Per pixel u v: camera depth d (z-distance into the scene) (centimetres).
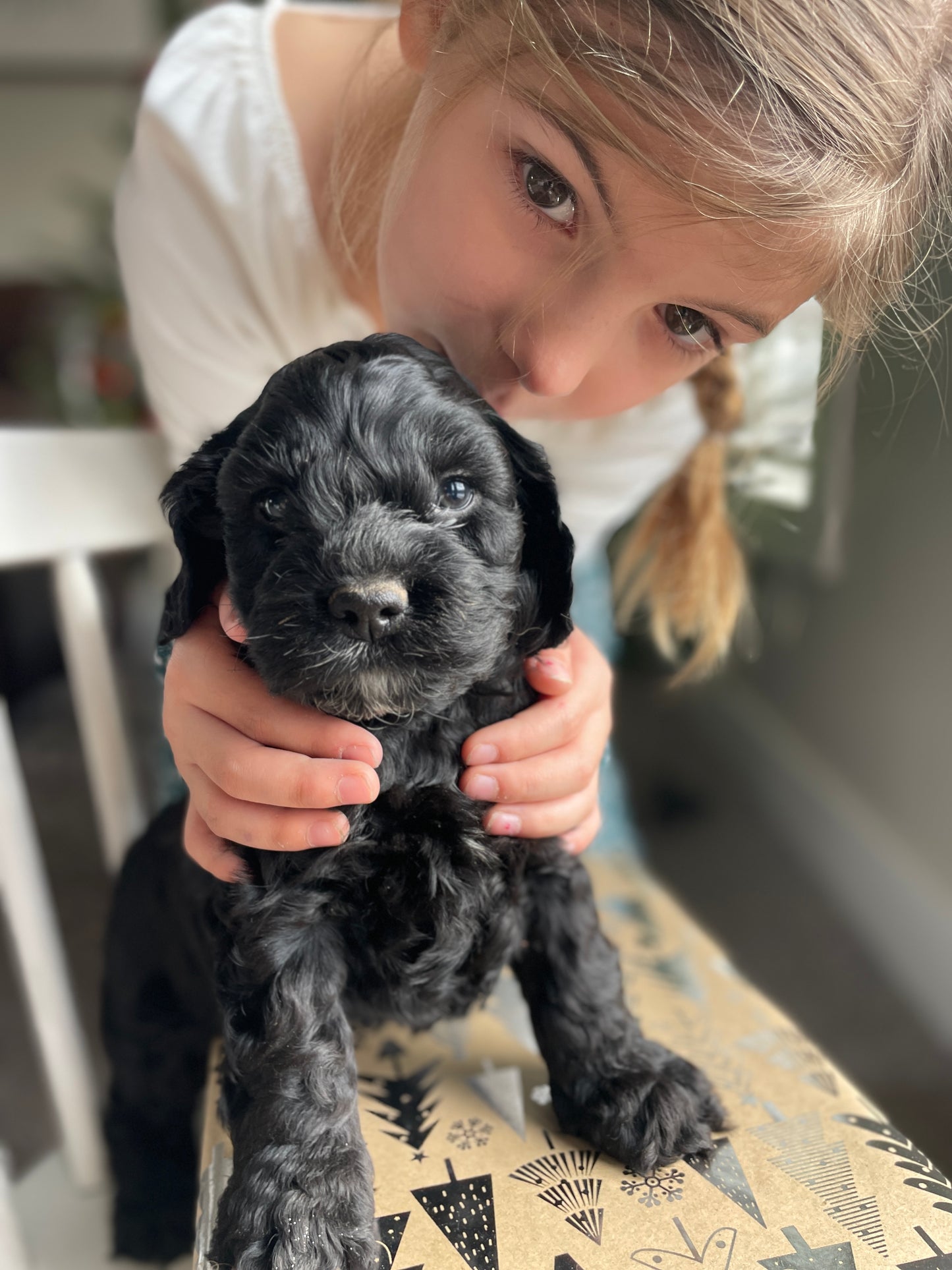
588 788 24
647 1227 20
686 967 32
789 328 41
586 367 25
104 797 35
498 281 24
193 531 22
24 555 32
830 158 21
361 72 32
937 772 45
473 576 18
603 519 44
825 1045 44
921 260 28
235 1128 20
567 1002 23
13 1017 50
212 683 22
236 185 34
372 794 20
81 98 95
